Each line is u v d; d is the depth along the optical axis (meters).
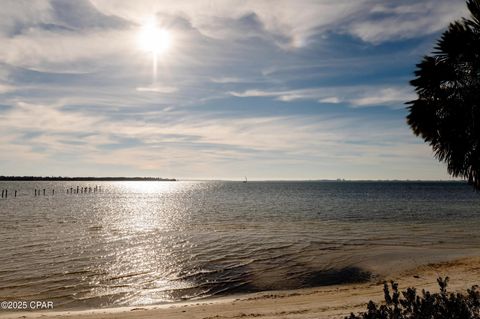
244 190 156.25
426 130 7.61
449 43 7.17
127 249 23.11
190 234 29.44
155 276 17.02
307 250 22.36
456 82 7.21
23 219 41.34
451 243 24.80
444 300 4.82
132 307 12.73
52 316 11.07
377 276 16.55
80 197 98.12
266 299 13.11
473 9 7.21
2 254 21.25
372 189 156.25
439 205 62.84
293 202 72.75
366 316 4.77
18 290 14.73
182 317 10.59
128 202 78.00
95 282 15.98
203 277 16.86
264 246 23.84
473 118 6.83
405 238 26.92
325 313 10.13
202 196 106.25
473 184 7.01
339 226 34.41
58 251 22.33
